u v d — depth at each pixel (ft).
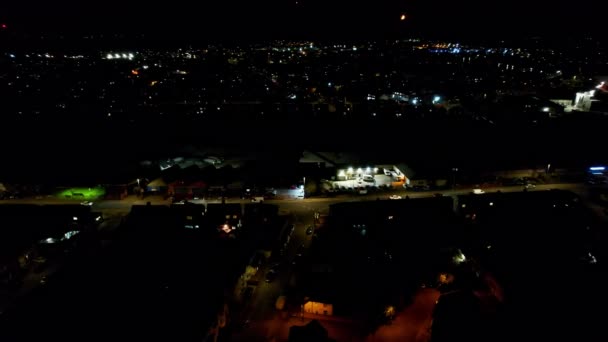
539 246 94.43
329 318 79.71
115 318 76.84
